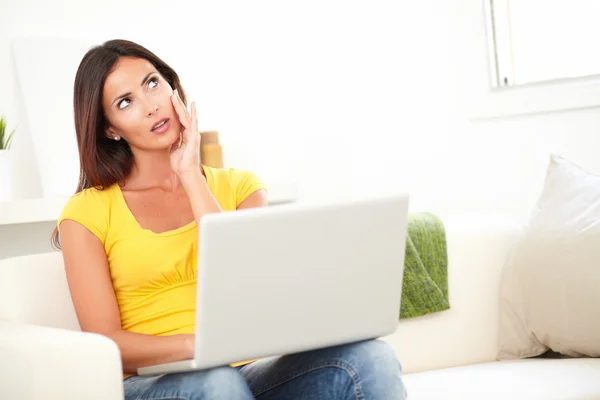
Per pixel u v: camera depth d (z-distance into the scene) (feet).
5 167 10.50
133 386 6.49
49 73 11.19
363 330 6.40
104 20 11.74
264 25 12.34
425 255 9.35
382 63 12.12
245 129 12.32
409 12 11.94
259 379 6.93
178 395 6.14
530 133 11.41
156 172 7.77
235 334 5.88
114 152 7.70
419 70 11.95
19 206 10.15
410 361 9.14
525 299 9.06
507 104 11.43
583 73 11.37
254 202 8.18
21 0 11.27
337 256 6.05
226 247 5.65
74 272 7.32
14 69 11.18
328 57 12.30
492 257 9.57
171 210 7.75
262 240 5.75
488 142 11.67
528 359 9.11
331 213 5.95
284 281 5.90
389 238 6.23
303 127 12.34
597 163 11.03
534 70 11.65
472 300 9.42
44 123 11.14
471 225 9.72
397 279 6.37
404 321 9.20
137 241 7.47
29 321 7.41
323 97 12.32
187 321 7.43
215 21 12.26
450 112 11.84
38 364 6.01
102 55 7.58
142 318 7.47
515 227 9.80
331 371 6.52
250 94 12.34
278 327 6.01
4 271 7.45
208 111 12.21
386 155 12.17
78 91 7.62
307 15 12.30
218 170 8.25
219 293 5.73
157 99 7.59
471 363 9.31
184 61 12.11
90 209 7.47
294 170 12.32
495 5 11.69
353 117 12.28
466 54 11.64
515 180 11.53
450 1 11.69
